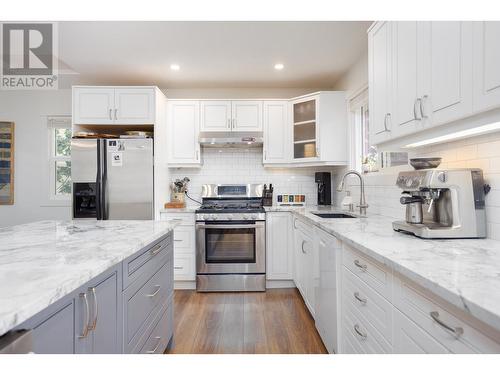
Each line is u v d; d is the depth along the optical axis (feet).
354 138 10.84
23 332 2.21
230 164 13.02
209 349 6.81
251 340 7.22
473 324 2.37
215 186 12.67
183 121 11.97
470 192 4.55
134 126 11.49
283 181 13.02
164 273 6.28
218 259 10.85
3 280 2.71
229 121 11.96
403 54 5.05
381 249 3.93
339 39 8.84
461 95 3.68
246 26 8.13
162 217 10.98
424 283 2.77
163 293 6.22
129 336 4.40
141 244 4.54
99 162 10.27
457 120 3.94
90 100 10.71
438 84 4.13
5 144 13.01
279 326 7.95
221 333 7.59
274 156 12.00
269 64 10.59
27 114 13.06
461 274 2.84
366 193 9.42
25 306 2.15
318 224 6.97
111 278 3.82
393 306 3.68
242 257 10.87
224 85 12.69
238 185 12.68
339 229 5.78
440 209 4.99
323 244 6.73
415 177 4.81
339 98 11.18
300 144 11.81
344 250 5.53
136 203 10.37
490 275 2.81
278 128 12.02
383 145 6.16
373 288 4.27
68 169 13.39
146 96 10.69
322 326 6.88
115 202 10.33
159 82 12.35
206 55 9.88
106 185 10.28
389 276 3.77
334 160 11.12
